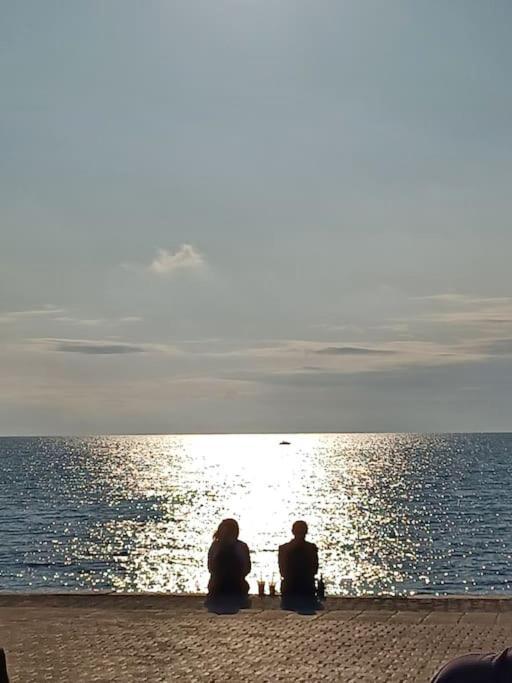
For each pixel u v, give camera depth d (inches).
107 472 6589.6
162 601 808.9
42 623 712.4
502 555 2292.1
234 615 743.1
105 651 610.5
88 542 2605.8
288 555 837.8
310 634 662.5
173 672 551.5
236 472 6712.6
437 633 661.9
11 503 3956.7
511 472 6043.3
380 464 7623.0
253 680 530.9
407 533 2787.9
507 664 202.7
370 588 1850.4
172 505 3882.9
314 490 4731.8
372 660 578.6
